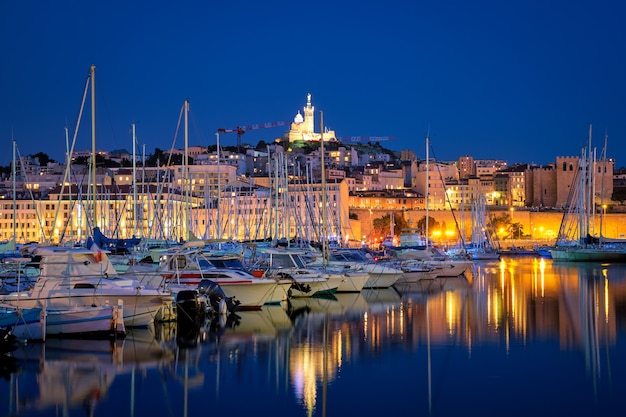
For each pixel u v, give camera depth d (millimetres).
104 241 81688
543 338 52594
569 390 38812
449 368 43406
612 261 163125
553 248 175875
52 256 50750
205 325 57344
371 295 80750
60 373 41688
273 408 35875
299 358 45844
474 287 92500
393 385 39750
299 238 132375
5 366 43031
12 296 49250
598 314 65000
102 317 49719
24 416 34781
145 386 39406
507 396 37875
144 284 56719
